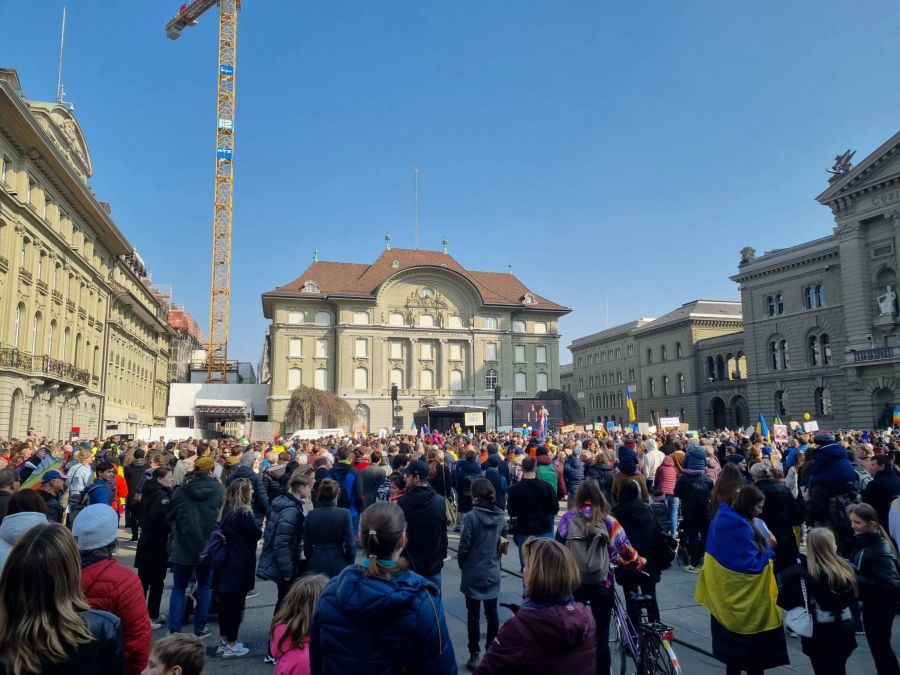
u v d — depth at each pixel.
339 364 76.31
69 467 14.62
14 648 3.05
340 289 80.00
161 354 86.31
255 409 81.75
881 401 49.22
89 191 45.78
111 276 57.59
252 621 9.73
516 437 33.50
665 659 6.04
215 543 8.07
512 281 90.94
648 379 91.19
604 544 6.68
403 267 79.56
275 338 76.38
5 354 34.06
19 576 3.14
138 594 4.40
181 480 14.67
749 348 65.50
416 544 7.48
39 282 39.22
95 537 4.48
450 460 19.53
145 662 4.34
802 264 60.06
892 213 48.66
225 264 96.12
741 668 6.07
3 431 33.91
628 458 9.70
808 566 5.87
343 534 7.56
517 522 8.94
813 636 5.77
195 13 92.19
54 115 44.66
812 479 8.91
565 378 122.38
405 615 3.85
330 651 3.84
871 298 50.62
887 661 6.14
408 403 77.88
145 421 74.75
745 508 6.34
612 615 7.31
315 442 25.02
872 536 6.39
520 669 3.93
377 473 14.43
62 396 43.50
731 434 30.52
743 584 6.09
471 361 81.00
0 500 7.72
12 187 35.72
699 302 86.00
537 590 4.10
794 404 60.28
